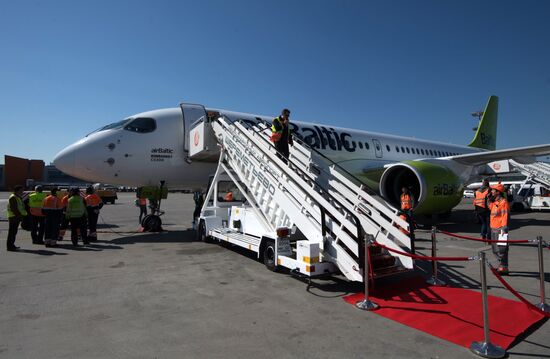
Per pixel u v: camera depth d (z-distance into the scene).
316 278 4.96
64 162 8.29
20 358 2.57
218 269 5.46
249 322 3.31
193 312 3.57
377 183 12.85
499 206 5.40
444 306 3.83
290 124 10.92
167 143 9.13
